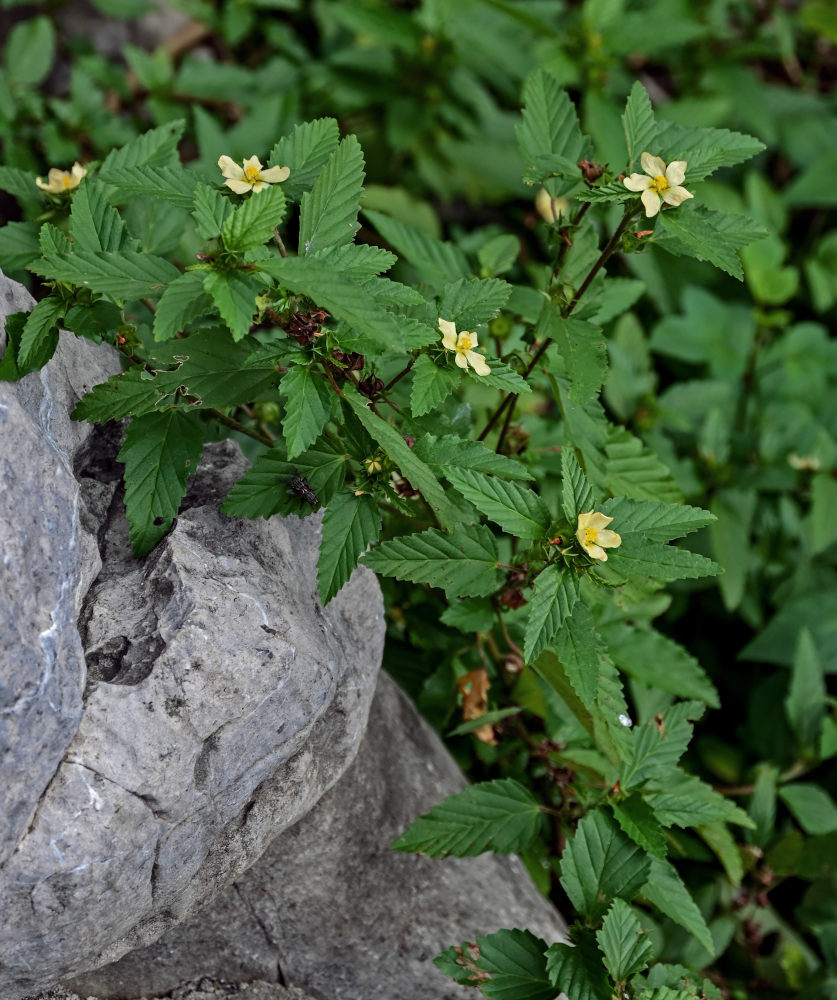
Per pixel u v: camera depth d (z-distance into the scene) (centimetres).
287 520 58
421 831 59
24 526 51
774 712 77
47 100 76
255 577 55
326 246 54
